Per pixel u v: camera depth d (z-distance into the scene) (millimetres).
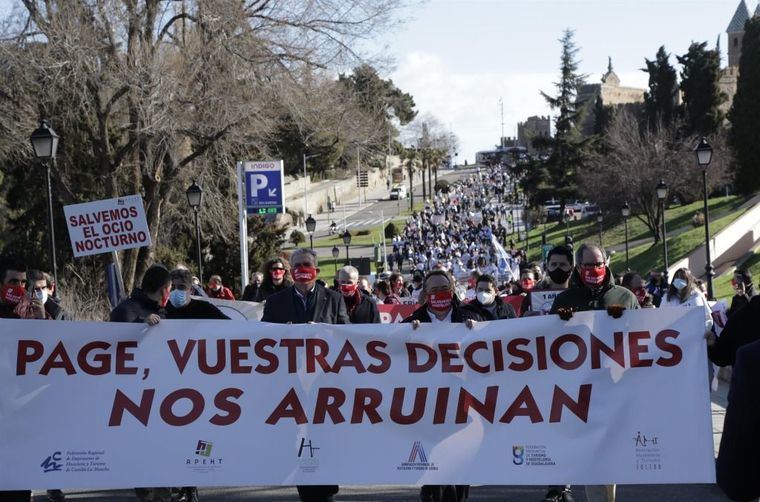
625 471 6824
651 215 70375
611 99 178000
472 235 94125
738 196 73688
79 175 29953
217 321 7141
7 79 25234
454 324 7016
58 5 24812
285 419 7082
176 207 31516
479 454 6961
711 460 6742
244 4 26406
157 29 26094
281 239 39812
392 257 77750
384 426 7031
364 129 28734
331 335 7086
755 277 41969
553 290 10898
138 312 7504
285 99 26250
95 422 7102
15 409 7094
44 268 30453
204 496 8883
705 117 87438
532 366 6934
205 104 25453
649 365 6816
